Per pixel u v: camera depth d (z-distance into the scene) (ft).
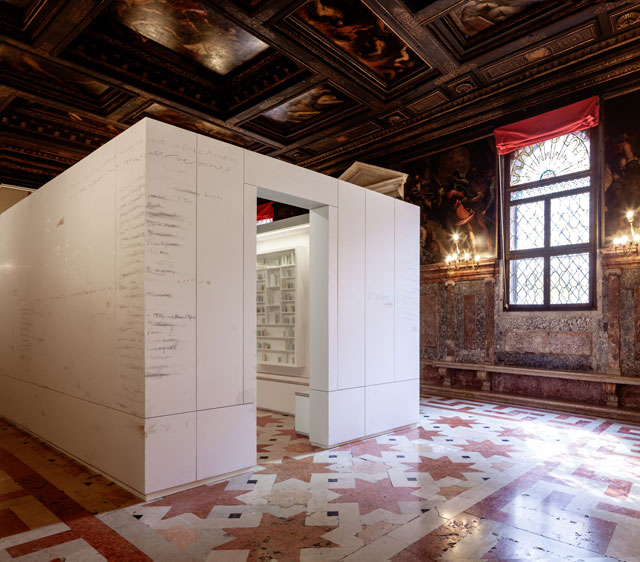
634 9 25.25
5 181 41.91
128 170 14.88
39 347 21.27
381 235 23.12
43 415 20.65
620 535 11.49
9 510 12.95
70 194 18.70
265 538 11.22
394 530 11.71
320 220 20.45
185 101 36.58
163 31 29.09
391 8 25.34
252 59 32.55
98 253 16.52
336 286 20.39
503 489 14.78
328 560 10.14
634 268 27.40
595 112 28.84
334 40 29.25
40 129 39.99
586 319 29.30
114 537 11.27
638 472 16.60
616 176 28.37
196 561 10.09
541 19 26.73
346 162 46.60
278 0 24.75
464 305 35.68
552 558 10.31
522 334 32.27
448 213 37.17
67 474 16.12
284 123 42.11
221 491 14.49
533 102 32.32
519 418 26.48
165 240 14.43
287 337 26.81
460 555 10.42
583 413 27.43
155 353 14.01
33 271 22.24
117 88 33.78
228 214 16.29
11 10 26.11
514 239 33.73
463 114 36.19
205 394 15.25
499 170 34.14
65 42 27.81
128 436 14.42
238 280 16.48
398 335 23.81
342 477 15.90
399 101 36.06
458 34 28.73
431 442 20.86
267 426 23.79
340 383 20.30
